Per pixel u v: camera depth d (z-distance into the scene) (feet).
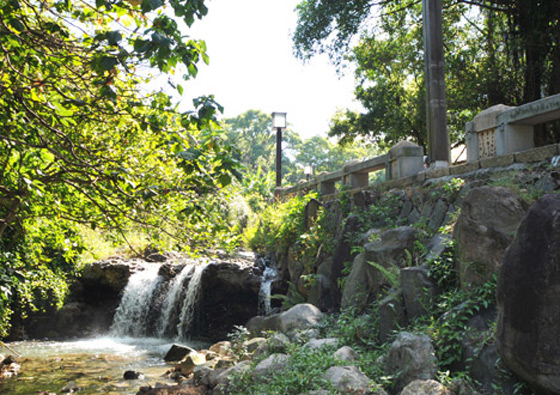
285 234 44.70
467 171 25.95
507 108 24.61
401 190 31.71
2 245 27.20
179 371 29.91
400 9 55.47
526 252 14.10
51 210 19.51
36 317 47.16
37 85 13.56
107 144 19.17
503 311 14.60
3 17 12.89
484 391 15.67
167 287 50.16
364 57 65.57
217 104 12.64
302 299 37.35
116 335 49.39
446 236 23.47
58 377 29.40
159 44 11.65
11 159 15.85
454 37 59.26
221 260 48.01
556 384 12.80
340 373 18.19
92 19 15.57
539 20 41.45
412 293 21.30
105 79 12.52
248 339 31.96
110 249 54.34
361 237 30.53
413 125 64.64
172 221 19.60
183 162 14.07
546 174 20.27
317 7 51.26
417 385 15.89
